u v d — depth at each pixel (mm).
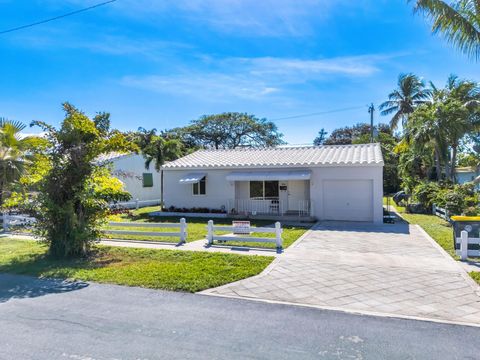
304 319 5762
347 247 11766
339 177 19328
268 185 21734
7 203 11500
